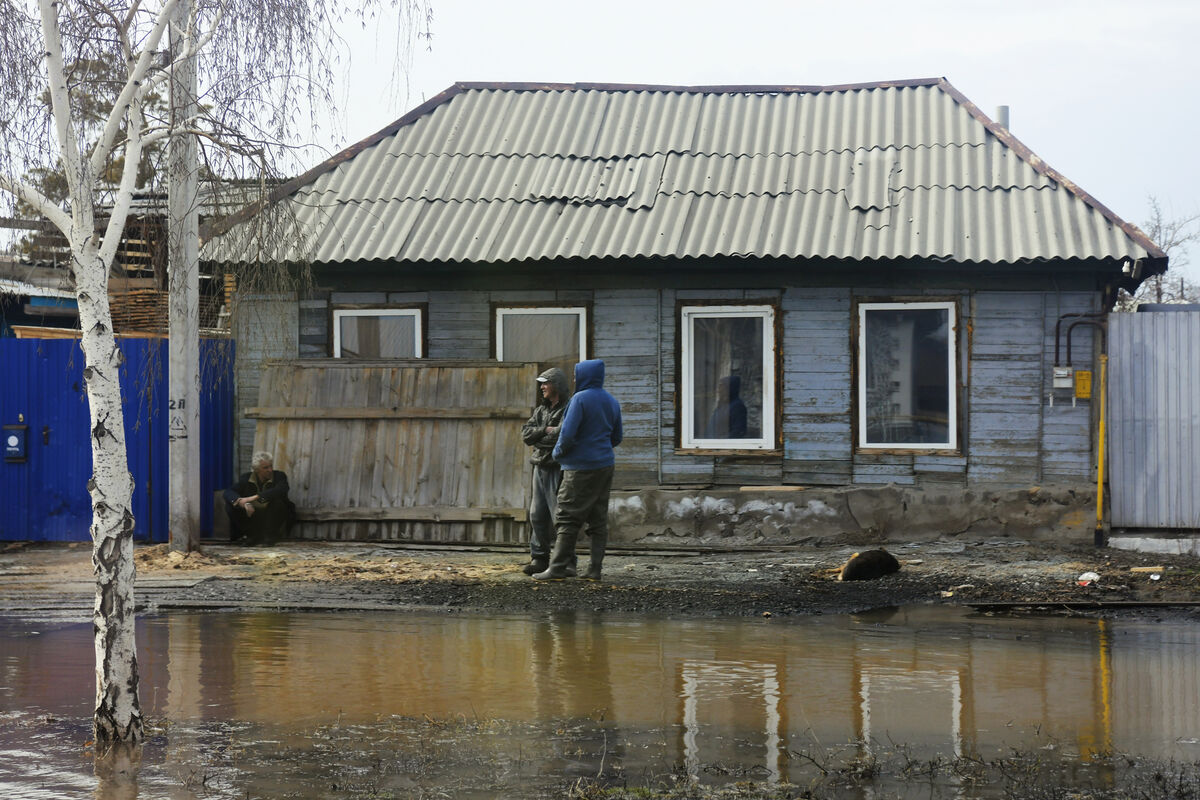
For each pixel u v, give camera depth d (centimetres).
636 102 1602
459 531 1280
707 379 1337
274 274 1070
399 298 1370
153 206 1101
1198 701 622
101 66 689
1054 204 1304
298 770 508
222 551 1193
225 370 1334
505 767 511
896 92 1579
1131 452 1245
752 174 1420
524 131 1538
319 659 720
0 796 477
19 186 575
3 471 1298
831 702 620
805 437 1316
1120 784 486
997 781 490
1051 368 1265
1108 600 936
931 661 718
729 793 478
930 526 1276
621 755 528
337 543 1284
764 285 1319
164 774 504
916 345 1300
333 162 1490
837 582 1036
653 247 1286
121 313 1464
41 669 698
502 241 1330
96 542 555
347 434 1314
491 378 1310
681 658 725
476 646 759
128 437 1273
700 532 1304
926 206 1327
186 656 727
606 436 1058
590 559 1123
